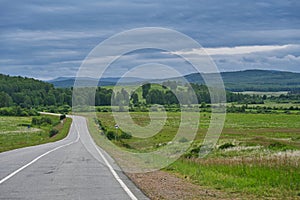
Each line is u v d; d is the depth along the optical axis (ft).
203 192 39.63
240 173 52.29
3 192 38.58
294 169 51.75
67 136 197.98
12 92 511.40
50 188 40.88
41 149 109.70
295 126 241.35
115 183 44.37
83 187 41.50
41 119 343.05
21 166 62.69
